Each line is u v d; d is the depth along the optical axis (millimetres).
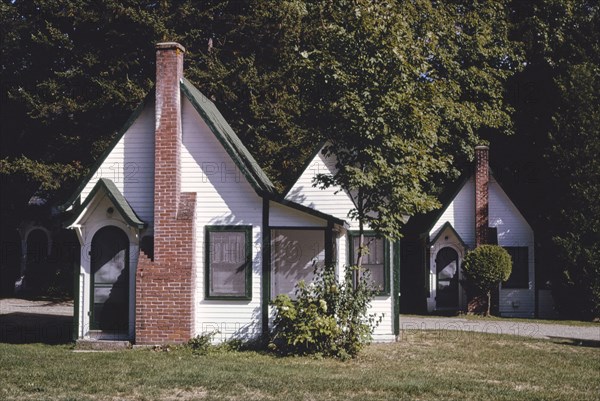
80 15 30906
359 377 13305
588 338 21969
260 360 15391
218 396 11375
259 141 32375
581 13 34750
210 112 19609
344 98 15852
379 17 16375
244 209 17828
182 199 17531
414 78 16891
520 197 34781
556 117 31578
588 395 12469
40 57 33500
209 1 32688
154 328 16984
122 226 17578
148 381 12336
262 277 17688
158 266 17109
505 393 12258
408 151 15766
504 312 31734
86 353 15836
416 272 33281
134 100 30609
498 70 34094
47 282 34406
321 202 19672
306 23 30984
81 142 32281
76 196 17812
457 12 35062
